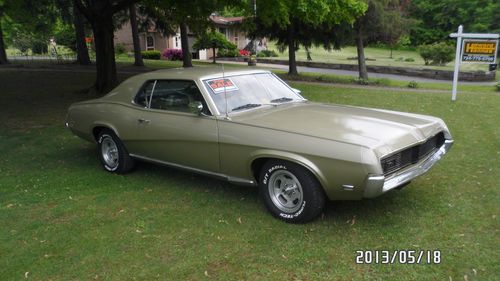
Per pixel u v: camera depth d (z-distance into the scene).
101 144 6.23
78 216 4.73
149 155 5.62
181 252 3.91
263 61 40.66
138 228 4.39
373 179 3.80
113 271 3.64
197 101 4.95
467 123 9.47
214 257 3.80
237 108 4.96
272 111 4.95
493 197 4.97
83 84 17.58
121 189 5.52
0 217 4.76
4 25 47.06
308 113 4.83
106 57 14.64
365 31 21.75
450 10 55.75
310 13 14.55
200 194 5.27
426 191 5.20
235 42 55.12
